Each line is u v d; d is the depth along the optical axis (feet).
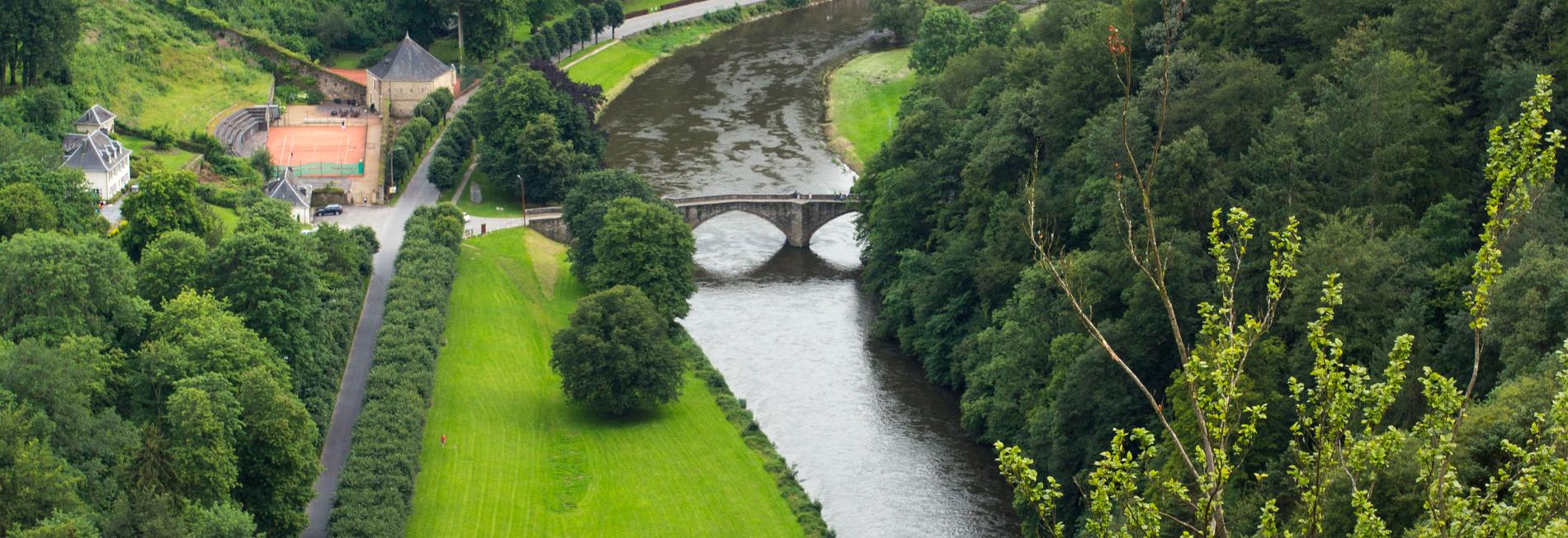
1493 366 637.71
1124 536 248.32
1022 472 256.32
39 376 648.79
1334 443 241.14
